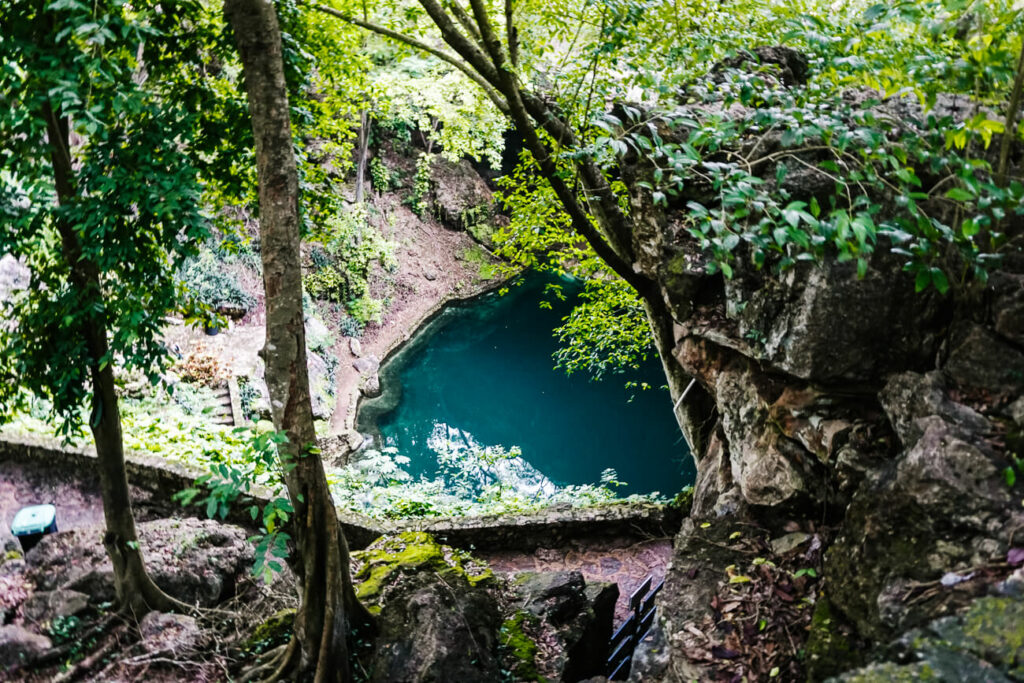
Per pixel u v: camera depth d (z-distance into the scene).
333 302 20.84
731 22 6.02
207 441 10.77
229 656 5.51
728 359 5.69
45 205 4.97
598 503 9.40
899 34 4.38
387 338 21.44
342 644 4.90
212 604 6.32
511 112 6.40
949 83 3.73
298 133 6.10
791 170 4.84
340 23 7.07
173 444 10.22
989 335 4.13
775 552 4.74
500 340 23.36
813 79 4.60
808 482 4.84
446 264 25.23
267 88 4.40
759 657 4.10
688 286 5.47
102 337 5.41
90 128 4.27
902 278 4.51
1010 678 2.48
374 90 7.70
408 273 23.83
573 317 9.69
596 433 18.00
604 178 6.80
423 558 6.20
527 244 8.94
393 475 14.53
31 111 4.60
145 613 5.95
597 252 6.74
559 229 8.55
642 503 9.20
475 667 5.34
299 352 4.71
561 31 6.63
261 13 4.29
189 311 5.68
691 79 5.70
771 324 4.96
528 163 8.05
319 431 15.26
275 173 4.51
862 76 3.98
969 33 4.08
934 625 2.83
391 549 6.47
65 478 9.44
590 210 7.22
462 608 5.79
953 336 4.34
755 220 4.98
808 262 4.66
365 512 9.38
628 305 9.21
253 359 15.33
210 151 5.38
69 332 5.30
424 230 25.36
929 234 3.48
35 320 5.29
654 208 5.66
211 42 5.34
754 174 5.04
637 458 16.64
